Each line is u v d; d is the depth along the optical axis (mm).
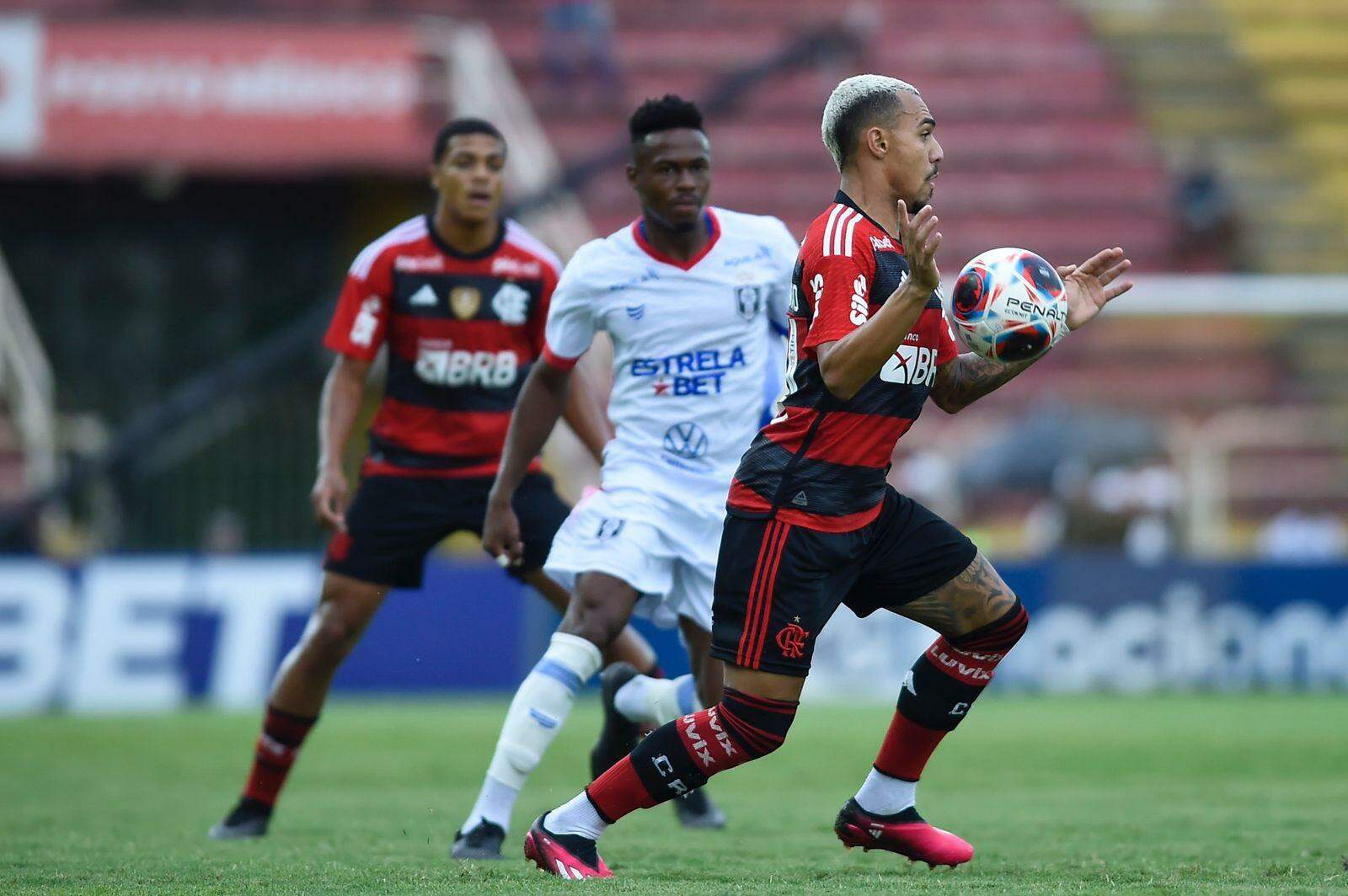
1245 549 61875
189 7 73625
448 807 23734
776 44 79062
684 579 18188
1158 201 75750
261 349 51406
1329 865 15883
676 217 17750
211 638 45188
